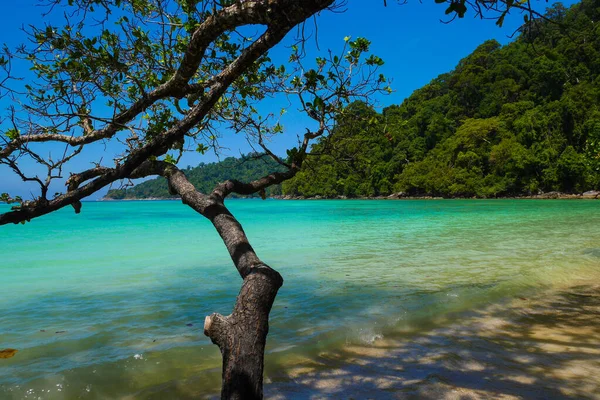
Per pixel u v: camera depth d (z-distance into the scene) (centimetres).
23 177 205
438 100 11562
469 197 8738
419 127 11219
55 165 216
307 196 12369
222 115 334
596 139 6944
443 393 326
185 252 1166
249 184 256
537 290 671
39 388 325
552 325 501
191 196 224
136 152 212
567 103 8069
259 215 3319
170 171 252
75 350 408
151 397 318
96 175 267
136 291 672
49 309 559
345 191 11450
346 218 2811
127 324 495
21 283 736
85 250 1211
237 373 144
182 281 754
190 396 321
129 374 355
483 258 988
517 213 3117
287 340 436
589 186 7244
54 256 1082
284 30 185
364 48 303
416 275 785
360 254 1072
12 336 448
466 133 9181
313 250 1155
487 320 518
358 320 504
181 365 376
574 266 861
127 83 294
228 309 562
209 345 426
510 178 8125
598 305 587
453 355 405
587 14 10844
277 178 271
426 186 9369
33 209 205
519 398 318
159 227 2089
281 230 1848
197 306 578
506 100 10006
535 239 1388
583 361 389
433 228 1889
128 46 286
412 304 576
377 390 332
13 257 1064
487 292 642
